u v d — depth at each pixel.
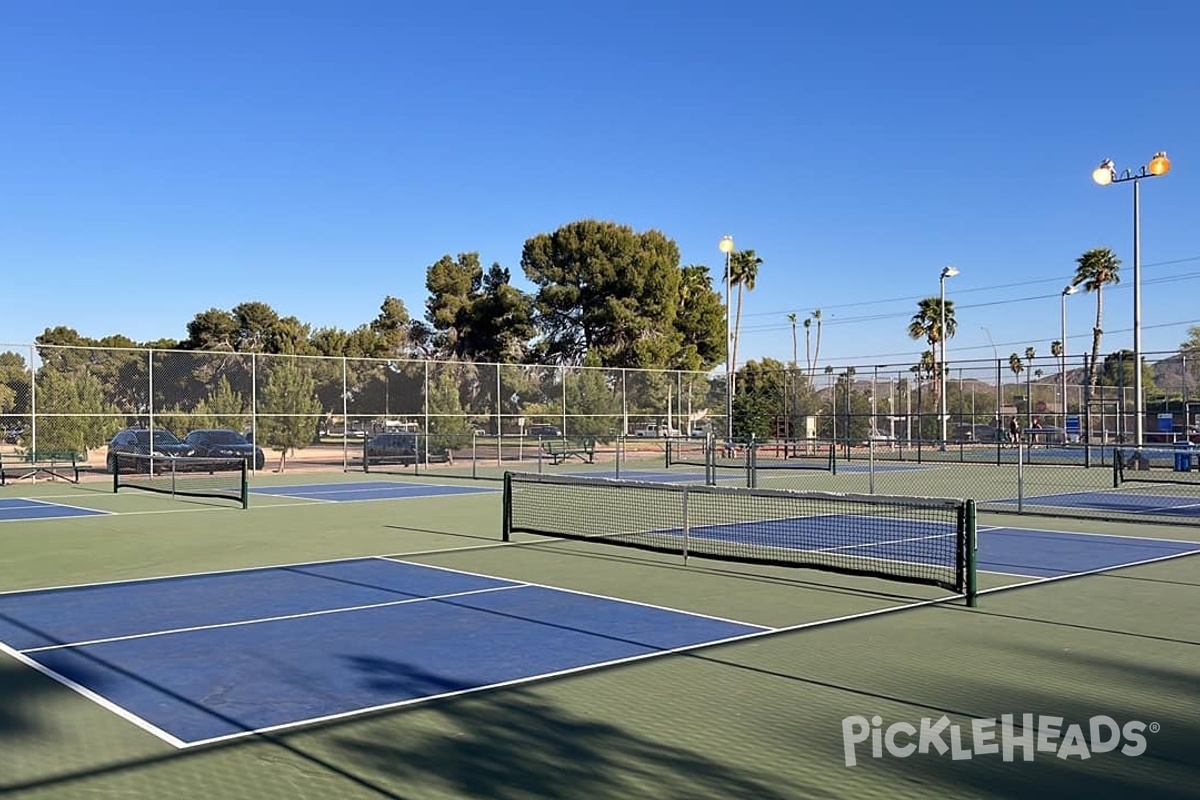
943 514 18.05
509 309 58.81
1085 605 9.61
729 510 18.80
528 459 38.03
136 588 10.59
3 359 27.59
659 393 42.94
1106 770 5.16
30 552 13.45
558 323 58.91
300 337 64.69
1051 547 13.84
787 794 4.84
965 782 5.00
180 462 27.25
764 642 8.02
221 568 11.98
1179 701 6.37
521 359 59.56
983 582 10.91
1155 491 24.08
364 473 31.55
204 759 5.32
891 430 47.09
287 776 5.07
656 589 10.50
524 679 6.91
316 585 10.77
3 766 5.22
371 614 9.17
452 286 62.50
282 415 32.59
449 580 11.09
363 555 13.12
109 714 6.13
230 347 67.19
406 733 5.75
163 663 7.37
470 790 4.88
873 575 10.19
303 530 16.08
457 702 6.37
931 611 9.31
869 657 7.52
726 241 38.00
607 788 4.91
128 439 29.56
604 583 10.88
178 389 30.61
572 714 6.11
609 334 56.94
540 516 17.92
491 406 37.62
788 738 5.66
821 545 13.81
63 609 9.45
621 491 23.19
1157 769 5.18
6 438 27.45
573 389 39.75
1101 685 6.74
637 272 56.16
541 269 58.72
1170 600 9.88
